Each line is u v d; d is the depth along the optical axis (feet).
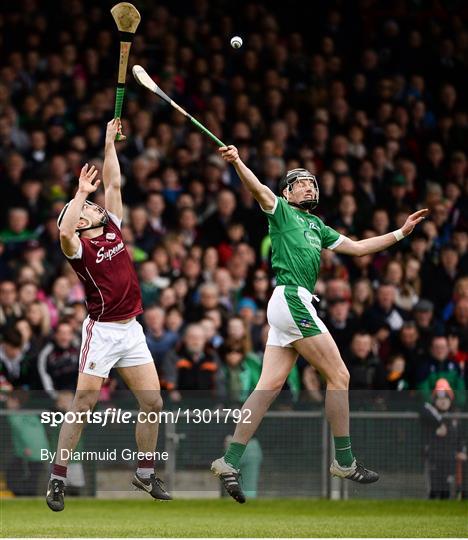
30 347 151.23
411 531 109.91
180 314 159.84
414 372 156.76
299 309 96.78
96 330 99.81
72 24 211.41
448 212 198.70
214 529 112.16
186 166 193.57
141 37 212.02
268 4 228.22
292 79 217.97
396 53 229.25
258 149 197.47
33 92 197.26
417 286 179.01
